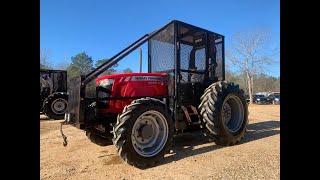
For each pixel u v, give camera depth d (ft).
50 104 32.86
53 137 18.70
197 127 15.79
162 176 10.02
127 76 13.93
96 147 15.23
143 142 11.92
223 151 13.61
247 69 112.78
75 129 22.89
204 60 17.38
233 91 15.92
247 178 9.43
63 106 33.58
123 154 11.03
